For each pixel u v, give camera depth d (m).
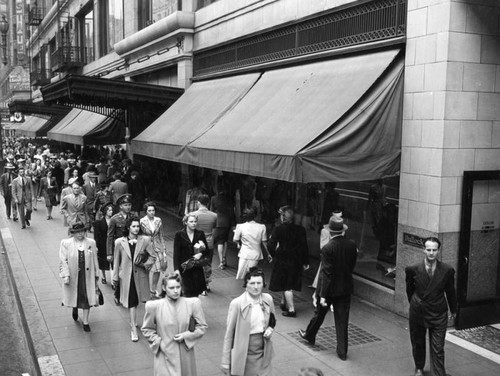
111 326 8.92
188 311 5.64
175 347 5.56
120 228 9.85
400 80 9.11
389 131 9.05
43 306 9.95
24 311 9.67
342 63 10.45
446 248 8.50
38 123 43.22
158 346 5.57
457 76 8.40
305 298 10.24
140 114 22.14
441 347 6.65
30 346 8.53
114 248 9.41
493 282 8.97
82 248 8.61
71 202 13.73
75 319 9.16
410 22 8.95
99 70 29.45
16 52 76.81
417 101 8.83
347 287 7.39
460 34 8.37
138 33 21.25
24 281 11.62
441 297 6.65
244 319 5.51
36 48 53.88
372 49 9.76
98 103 18.69
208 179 16.94
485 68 8.60
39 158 28.33
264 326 5.59
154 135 15.70
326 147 8.55
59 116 35.44
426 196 8.64
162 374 5.55
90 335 8.52
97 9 29.52
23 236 16.36
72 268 8.57
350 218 10.70
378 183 9.91
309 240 11.87
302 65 11.88
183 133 14.03
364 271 10.33
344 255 7.35
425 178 8.66
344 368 7.19
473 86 8.53
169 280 5.57
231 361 5.56
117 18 26.11
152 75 22.00
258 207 13.90
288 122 10.09
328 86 10.15
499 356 7.65
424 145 8.67
